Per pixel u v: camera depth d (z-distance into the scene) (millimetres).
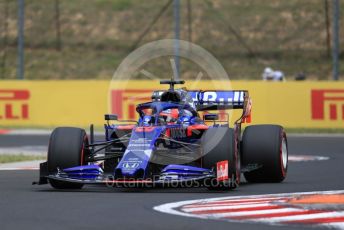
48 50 165875
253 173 46219
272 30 167250
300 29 167000
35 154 71688
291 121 101438
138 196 38125
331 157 68062
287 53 159625
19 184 45438
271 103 101750
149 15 176375
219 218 30688
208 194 39219
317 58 157500
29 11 179125
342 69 153375
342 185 45062
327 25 143125
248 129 46562
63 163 40500
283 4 176750
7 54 164500
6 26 172000
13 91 105125
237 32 166750
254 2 178375
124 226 28938
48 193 39781
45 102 104875
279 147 45688
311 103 101188
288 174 52594
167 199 36812
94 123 103750
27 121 105125
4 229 28406
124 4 181500
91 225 29188
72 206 34375
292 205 34312
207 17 172000
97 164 43250
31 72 157125
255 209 33094
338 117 100812
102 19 175875
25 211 32906
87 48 166250
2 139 90875
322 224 29266
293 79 150000
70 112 104375
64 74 156250
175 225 29109
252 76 151125
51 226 29000
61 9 180375
